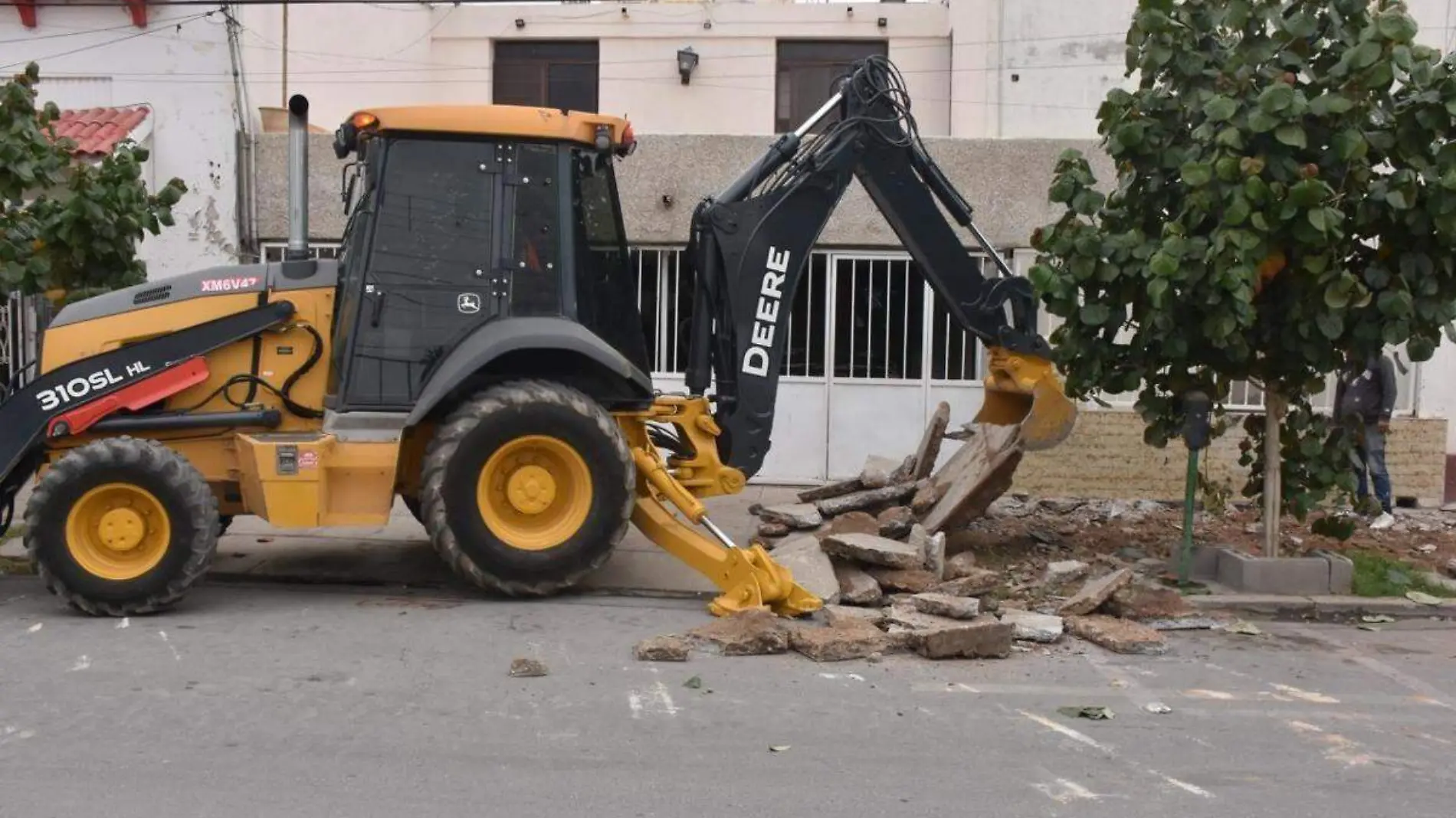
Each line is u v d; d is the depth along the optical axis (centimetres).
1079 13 1474
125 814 470
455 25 2002
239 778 508
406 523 1131
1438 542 1094
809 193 887
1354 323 873
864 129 897
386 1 1389
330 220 1382
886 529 916
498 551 803
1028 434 908
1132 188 914
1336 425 965
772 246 879
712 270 881
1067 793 508
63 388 805
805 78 1988
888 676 677
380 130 816
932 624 739
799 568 837
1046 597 866
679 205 1363
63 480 759
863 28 1966
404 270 820
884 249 1372
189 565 772
